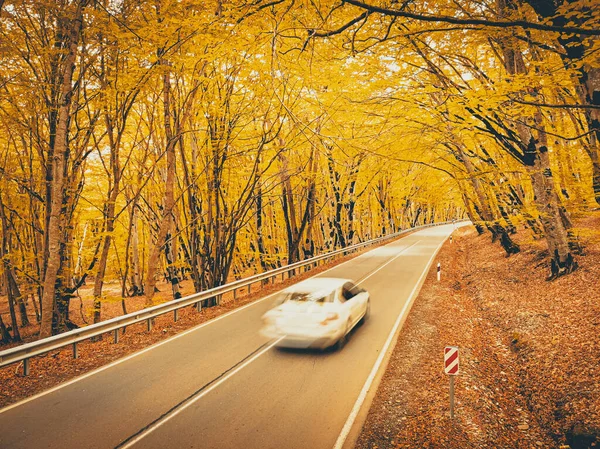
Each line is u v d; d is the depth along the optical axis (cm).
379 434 498
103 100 1127
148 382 665
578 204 1127
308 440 481
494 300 1195
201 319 1123
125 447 472
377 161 1457
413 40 794
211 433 500
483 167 1314
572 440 492
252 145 1509
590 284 972
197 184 1509
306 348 810
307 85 1020
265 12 493
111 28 943
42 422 536
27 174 1391
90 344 980
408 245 3062
